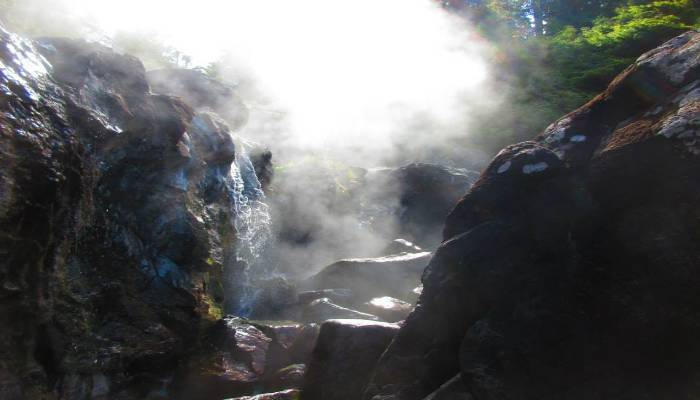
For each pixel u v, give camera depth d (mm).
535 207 2947
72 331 3654
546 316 2648
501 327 2758
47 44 4086
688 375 2240
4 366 3045
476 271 2957
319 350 3809
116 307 4109
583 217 2738
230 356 4613
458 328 2959
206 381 4375
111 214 4254
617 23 16547
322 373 3709
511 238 2949
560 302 2645
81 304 3779
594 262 2613
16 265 3078
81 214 3727
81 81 4031
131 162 4383
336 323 3762
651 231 2455
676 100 2604
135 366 4082
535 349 2617
